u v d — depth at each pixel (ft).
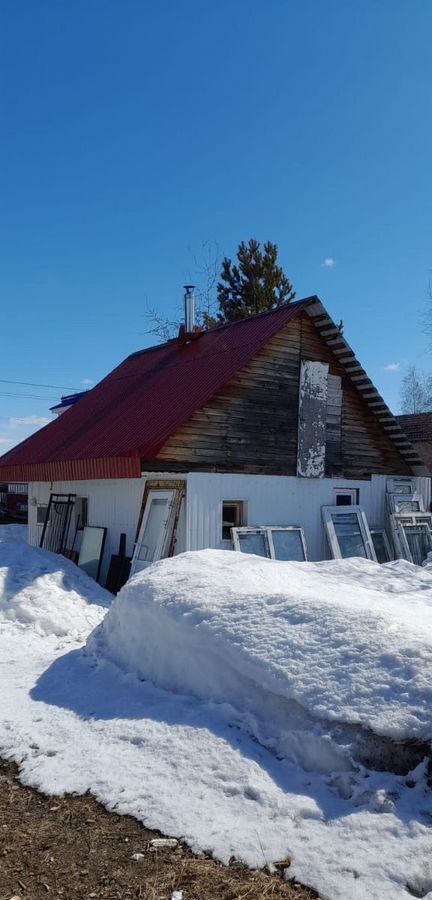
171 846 11.16
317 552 44.47
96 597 34.14
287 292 93.45
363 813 11.17
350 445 48.03
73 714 16.85
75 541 47.37
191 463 38.17
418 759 11.76
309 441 44.34
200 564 20.90
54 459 44.96
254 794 12.16
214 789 12.51
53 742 15.34
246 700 14.76
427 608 18.30
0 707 17.75
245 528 39.47
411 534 49.39
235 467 40.09
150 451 36.47
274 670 14.19
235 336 46.85
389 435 50.52
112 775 13.50
